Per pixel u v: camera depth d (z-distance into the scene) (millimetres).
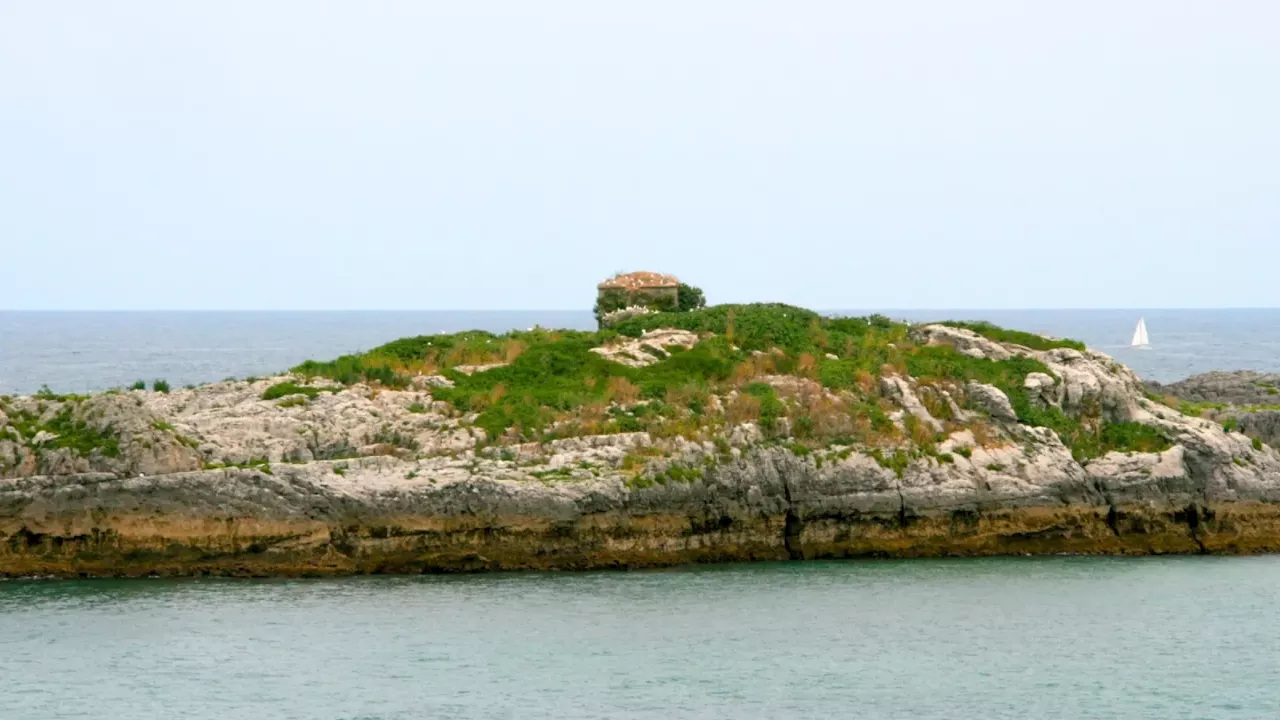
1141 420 92688
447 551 75562
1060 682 61750
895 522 83562
